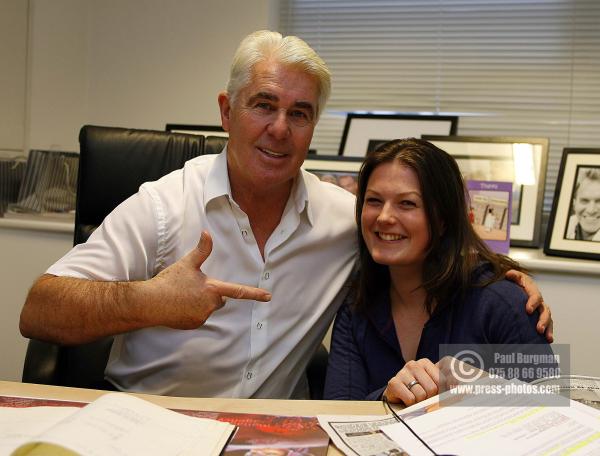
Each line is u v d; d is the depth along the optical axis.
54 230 2.06
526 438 0.72
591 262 1.72
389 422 0.78
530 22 2.27
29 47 2.37
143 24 2.44
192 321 1.03
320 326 1.38
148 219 1.23
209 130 2.26
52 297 1.09
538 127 2.26
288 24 2.50
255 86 1.20
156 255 1.25
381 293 1.30
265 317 1.27
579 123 2.23
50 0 2.40
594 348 1.71
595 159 1.85
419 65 2.38
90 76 2.53
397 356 1.24
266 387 1.30
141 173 1.50
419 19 2.38
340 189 1.49
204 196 1.24
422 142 1.24
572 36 2.23
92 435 0.66
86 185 1.48
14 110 2.40
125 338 1.30
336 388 1.25
